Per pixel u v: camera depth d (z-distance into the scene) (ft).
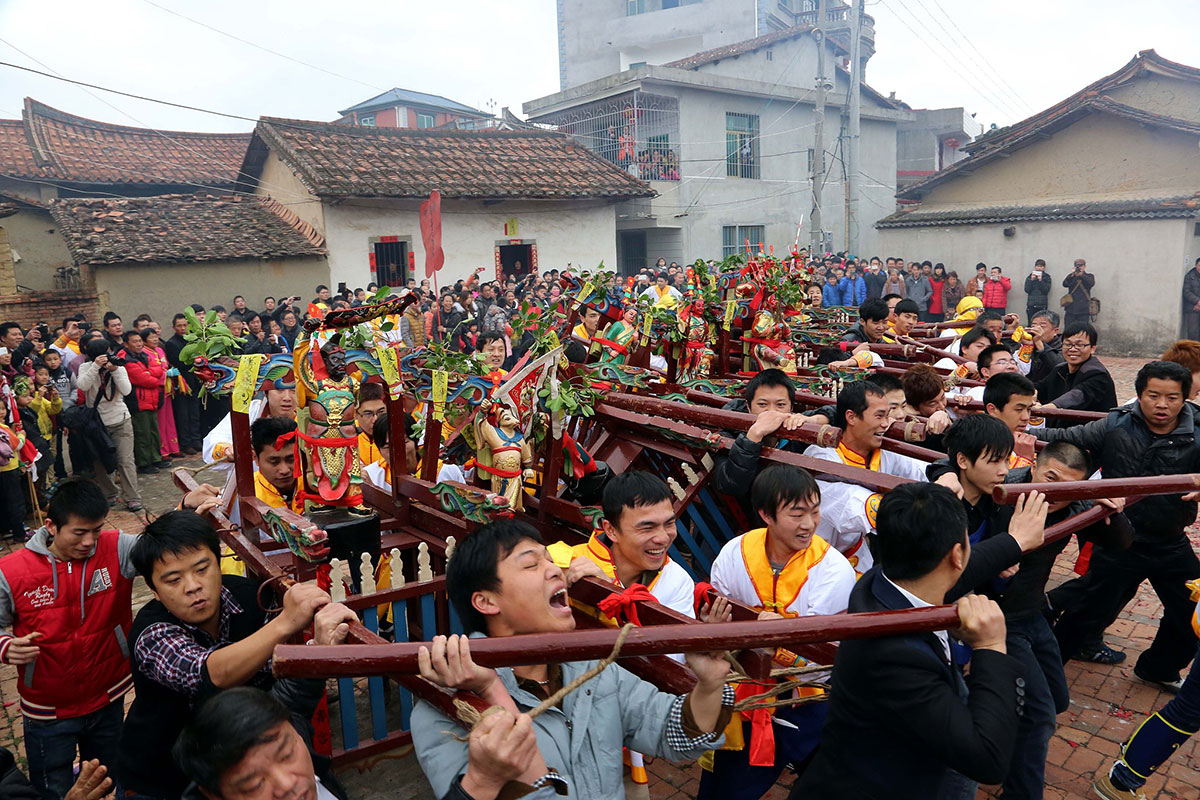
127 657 11.30
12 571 10.41
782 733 10.02
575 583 9.36
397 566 10.57
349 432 11.40
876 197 89.61
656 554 10.03
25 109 64.80
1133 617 18.42
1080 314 60.80
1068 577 20.63
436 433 13.07
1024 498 8.66
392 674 5.61
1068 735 13.92
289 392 12.75
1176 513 13.50
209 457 14.24
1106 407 19.79
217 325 11.24
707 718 6.79
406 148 59.67
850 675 7.17
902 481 11.04
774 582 10.61
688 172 73.41
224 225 52.54
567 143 68.13
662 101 73.05
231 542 11.10
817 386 19.53
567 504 13.48
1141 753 11.51
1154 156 60.39
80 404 27.89
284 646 5.68
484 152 62.75
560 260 61.93
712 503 15.33
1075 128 63.52
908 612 6.41
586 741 6.86
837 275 63.67
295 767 6.00
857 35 69.67
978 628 6.50
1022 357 25.34
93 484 10.59
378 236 53.72
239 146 74.79
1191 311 58.80
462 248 57.52
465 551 6.89
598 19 109.91
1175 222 58.03
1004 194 67.72
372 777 12.08
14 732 15.05
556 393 13.15
